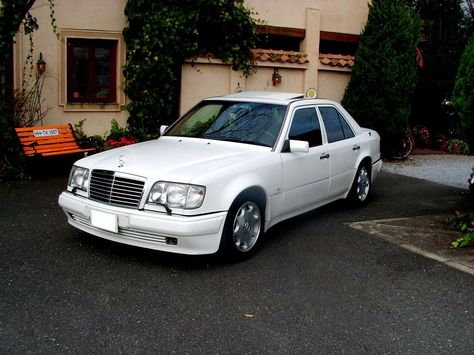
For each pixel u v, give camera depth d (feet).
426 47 48.52
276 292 15.10
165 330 12.65
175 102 38.19
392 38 40.50
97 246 18.20
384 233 21.47
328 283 15.96
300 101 21.54
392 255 18.78
